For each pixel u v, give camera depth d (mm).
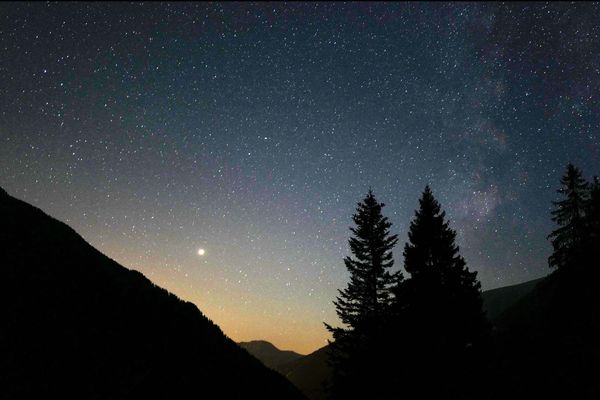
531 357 25609
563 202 32750
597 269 28172
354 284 26047
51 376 12438
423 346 22875
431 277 24141
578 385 20969
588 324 25188
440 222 26094
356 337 25719
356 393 23938
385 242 26391
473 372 22719
